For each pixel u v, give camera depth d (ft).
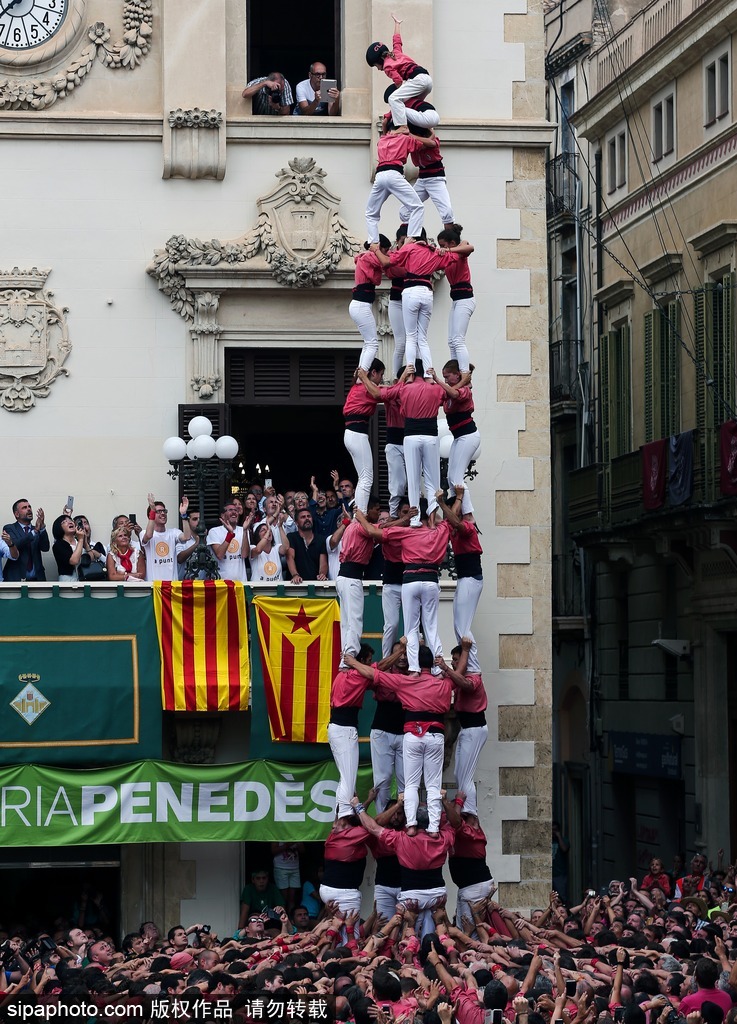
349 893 86.74
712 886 112.06
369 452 87.10
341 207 105.09
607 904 95.66
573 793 178.40
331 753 95.76
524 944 83.97
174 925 97.14
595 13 173.78
